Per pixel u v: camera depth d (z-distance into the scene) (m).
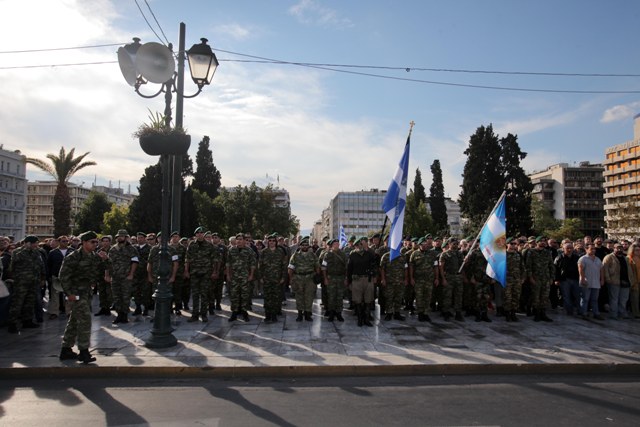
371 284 9.90
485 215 41.41
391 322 10.29
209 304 11.19
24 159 32.41
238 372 6.43
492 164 43.06
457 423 4.65
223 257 12.25
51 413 4.94
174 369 6.43
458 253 11.02
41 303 10.21
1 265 9.12
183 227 39.56
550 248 13.40
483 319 10.50
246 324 9.94
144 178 39.12
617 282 11.04
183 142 7.62
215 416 4.84
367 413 4.95
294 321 10.35
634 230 49.88
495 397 5.54
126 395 5.59
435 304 12.30
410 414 4.92
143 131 7.56
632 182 81.19
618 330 9.47
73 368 6.38
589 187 102.50
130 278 10.05
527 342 8.20
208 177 50.53
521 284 10.65
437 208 59.59
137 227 38.59
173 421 4.70
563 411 5.05
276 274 10.27
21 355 7.10
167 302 7.76
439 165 60.25
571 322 10.46
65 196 33.28
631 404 5.30
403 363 6.65
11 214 80.12
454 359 6.91
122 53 8.26
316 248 15.68
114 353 7.21
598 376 6.55
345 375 6.49
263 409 5.07
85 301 6.77
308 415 4.88
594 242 12.76
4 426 4.54
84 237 6.83
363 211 137.25
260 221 44.03
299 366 6.49
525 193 42.75
